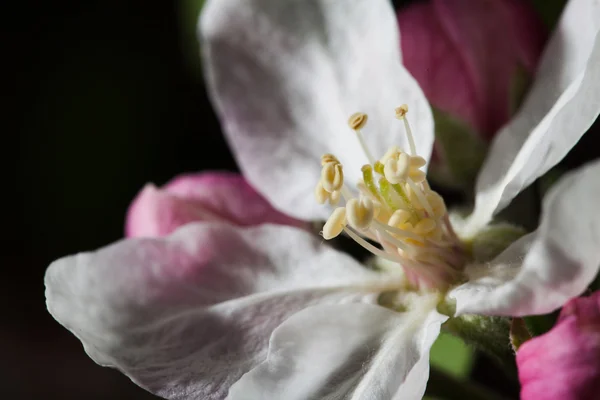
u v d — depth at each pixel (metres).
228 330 0.15
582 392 0.13
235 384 0.14
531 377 0.14
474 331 0.15
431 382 0.15
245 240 0.15
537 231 0.15
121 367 0.15
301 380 0.14
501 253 0.15
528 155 0.15
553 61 0.15
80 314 0.15
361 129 0.15
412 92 0.15
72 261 0.15
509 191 0.15
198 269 0.15
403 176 0.15
